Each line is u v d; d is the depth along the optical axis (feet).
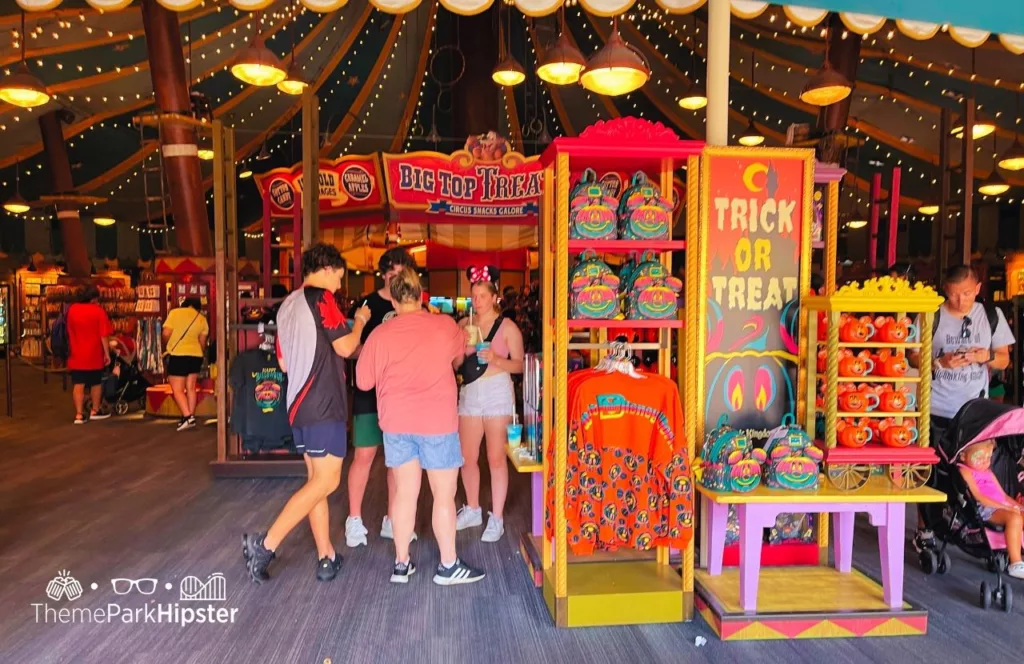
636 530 9.90
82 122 36.88
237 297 18.39
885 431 9.96
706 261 10.71
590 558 11.23
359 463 12.69
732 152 10.78
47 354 49.01
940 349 12.93
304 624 9.58
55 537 13.07
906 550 12.87
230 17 28.09
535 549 11.53
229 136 18.03
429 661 8.61
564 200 9.62
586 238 9.84
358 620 9.72
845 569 10.91
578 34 32.73
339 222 34.68
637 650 8.94
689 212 10.05
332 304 11.01
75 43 27.12
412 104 37.29
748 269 10.96
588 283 9.84
